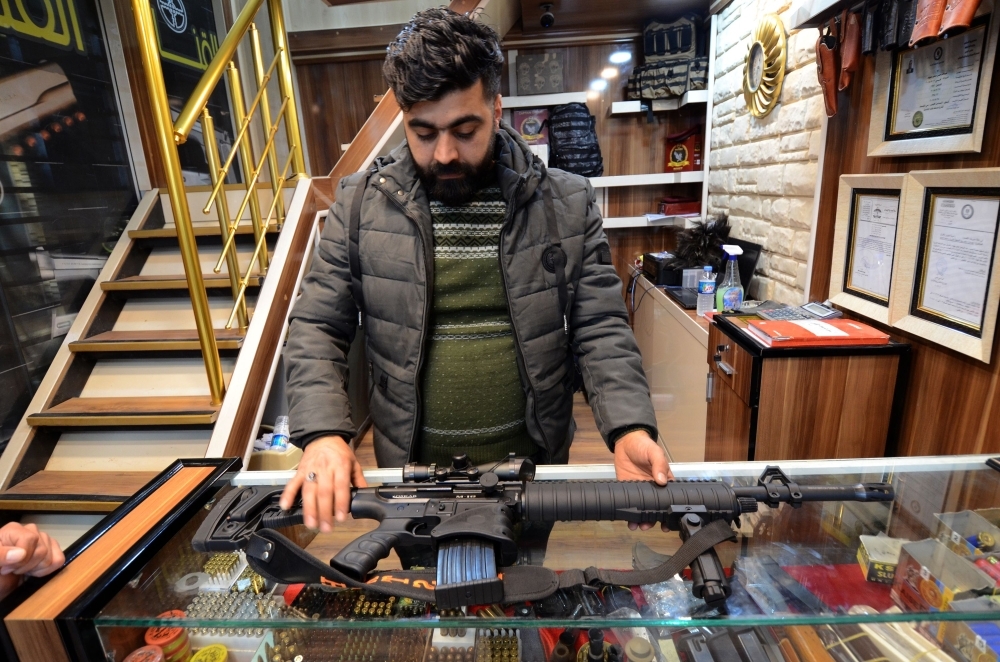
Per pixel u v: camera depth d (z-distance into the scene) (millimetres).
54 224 2100
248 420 1817
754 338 1521
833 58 1501
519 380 1065
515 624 524
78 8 2240
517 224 995
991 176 1059
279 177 2234
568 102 3043
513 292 1009
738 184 2484
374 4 3404
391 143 2527
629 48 3014
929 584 536
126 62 2443
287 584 568
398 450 1069
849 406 1436
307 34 3355
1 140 1905
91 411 1812
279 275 2033
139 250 2420
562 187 1062
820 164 1702
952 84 1155
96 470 1809
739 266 2334
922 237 1276
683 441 2268
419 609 538
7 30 1938
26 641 490
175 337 2016
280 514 639
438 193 966
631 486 627
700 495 612
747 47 2314
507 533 556
